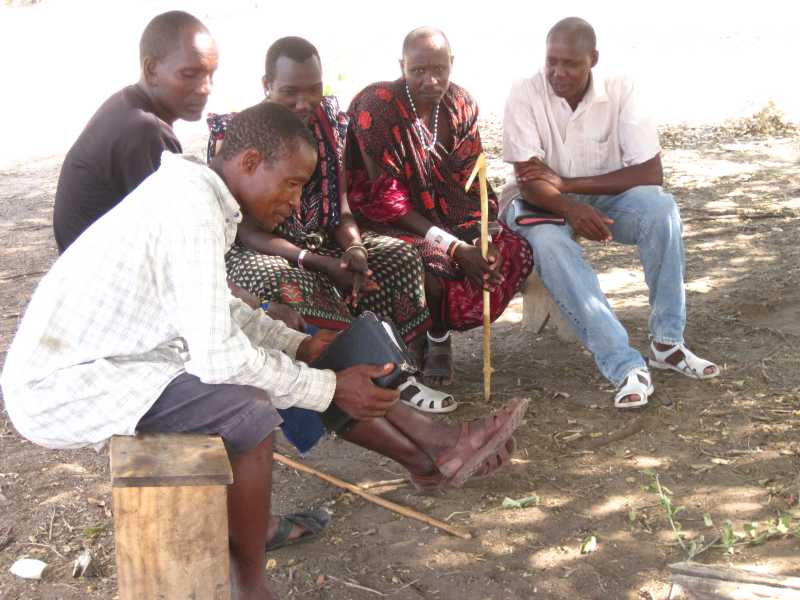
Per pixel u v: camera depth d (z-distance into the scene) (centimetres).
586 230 407
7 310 535
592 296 397
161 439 244
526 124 428
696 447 359
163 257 239
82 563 300
